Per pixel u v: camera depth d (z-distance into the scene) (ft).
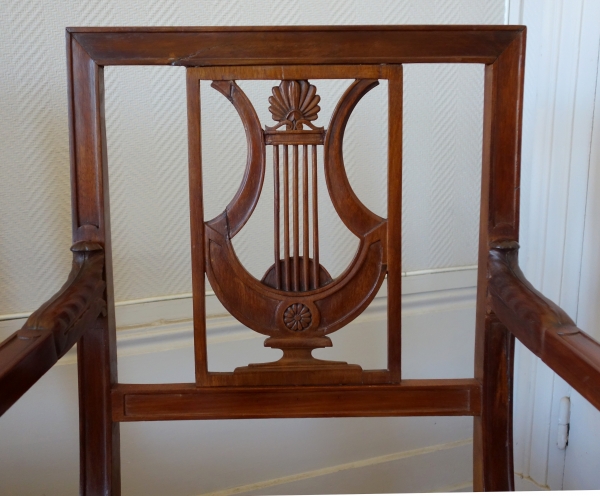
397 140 2.28
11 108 2.74
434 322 3.70
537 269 3.51
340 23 3.20
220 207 3.18
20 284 2.89
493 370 2.38
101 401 2.31
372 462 3.73
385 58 2.22
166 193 3.09
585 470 3.44
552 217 3.42
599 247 3.20
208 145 3.10
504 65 2.26
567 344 1.78
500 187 2.32
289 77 2.23
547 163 3.39
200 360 2.34
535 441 3.72
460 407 2.41
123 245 3.04
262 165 2.28
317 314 2.33
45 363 1.76
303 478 3.58
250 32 2.19
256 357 3.34
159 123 3.01
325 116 3.26
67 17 2.76
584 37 3.14
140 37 2.18
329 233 3.38
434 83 3.43
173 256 3.16
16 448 2.96
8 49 2.69
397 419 3.75
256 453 3.48
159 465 3.30
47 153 2.85
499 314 2.26
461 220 3.68
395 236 2.32
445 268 3.69
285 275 2.33
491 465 2.39
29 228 2.87
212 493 3.43
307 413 2.38
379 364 3.60
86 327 2.09
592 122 3.17
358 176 3.38
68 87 2.19
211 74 2.22
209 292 3.21
